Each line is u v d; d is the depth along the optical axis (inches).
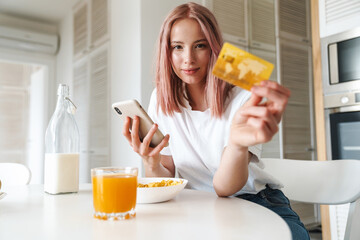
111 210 23.6
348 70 71.9
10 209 27.8
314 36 80.1
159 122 47.3
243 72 25.0
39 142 166.7
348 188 38.6
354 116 70.4
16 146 189.3
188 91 46.3
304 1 125.6
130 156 96.0
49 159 36.1
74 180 36.4
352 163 40.1
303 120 120.6
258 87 24.0
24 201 31.7
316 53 79.5
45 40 153.7
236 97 41.2
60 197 34.0
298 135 118.3
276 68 114.5
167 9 93.7
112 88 106.7
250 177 39.9
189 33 39.6
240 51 24.4
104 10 115.0
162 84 44.1
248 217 24.1
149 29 90.4
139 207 28.4
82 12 134.8
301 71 121.9
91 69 124.8
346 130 72.1
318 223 118.9
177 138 44.6
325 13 77.5
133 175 24.6
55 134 36.5
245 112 25.5
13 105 189.9
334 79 75.0
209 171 43.9
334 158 74.5
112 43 107.8
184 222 22.8
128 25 96.0
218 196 34.5
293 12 121.2
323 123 77.3
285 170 46.8
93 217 24.7
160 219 23.8
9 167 58.3
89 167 125.0
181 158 44.6
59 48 160.9
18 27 153.9
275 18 115.6
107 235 19.8
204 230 20.7
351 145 70.9
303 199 43.2
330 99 75.8
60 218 24.4
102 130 115.0
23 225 22.4
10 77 189.9
